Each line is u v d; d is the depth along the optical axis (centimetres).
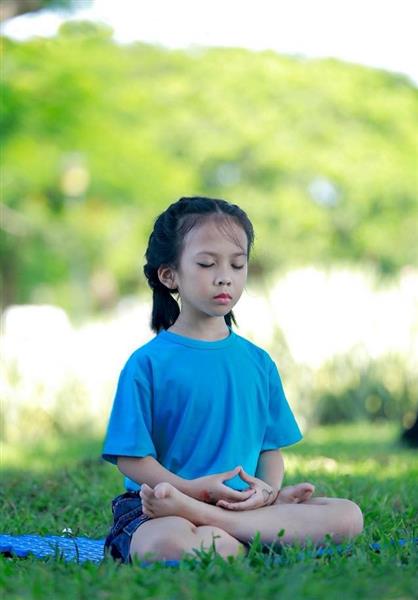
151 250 450
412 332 1419
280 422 453
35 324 1381
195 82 2902
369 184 2886
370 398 1402
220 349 440
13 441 1326
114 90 2428
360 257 2959
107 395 1380
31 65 1973
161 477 418
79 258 2539
